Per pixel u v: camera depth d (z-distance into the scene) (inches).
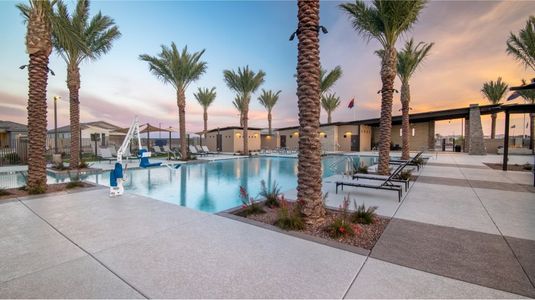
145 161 350.6
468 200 216.1
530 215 170.9
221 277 91.7
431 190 260.4
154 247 119.0
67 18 298.2
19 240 128.2
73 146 460.4
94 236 133.6
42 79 259.4
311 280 89.4
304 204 153.1
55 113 716.7
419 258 106.9
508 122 409.7
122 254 111.5
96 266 100.7
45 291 83.1
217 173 471.5
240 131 1101.1
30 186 249.9
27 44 254.5
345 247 118.8
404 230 142.0
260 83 871.7
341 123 1128.2
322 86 789.9
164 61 636.1
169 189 327.0
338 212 179.9
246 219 163.6
